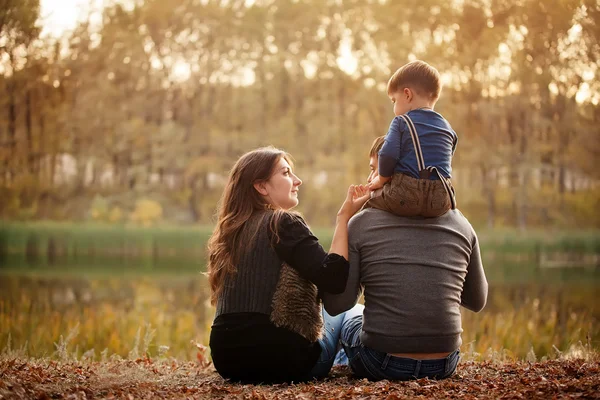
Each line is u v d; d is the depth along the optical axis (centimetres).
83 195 3519
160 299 1241
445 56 3381
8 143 3209
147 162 3859
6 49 2734
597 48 2447
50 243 2931
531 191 3161
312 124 3941
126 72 3831
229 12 4172
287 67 4112
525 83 2912
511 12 2984
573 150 2983
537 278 1620
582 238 2516
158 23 4003
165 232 3008
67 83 3372
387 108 3859
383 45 3834
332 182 3816
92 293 1345
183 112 4056
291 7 4150
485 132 3275
